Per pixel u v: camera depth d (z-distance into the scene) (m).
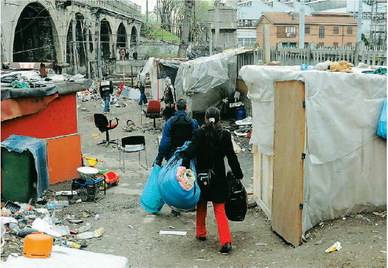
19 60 40.16
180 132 7.98
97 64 50.94
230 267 6.02
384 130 6.66
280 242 6.82
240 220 6.98
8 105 9.44
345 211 6.95
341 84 6.55
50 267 3.32
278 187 7.06
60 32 40.84
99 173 10.28
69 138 10.66
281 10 68.44
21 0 31.97
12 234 6.91
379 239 6.13
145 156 14.02
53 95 10.20
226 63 18.41
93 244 6.98
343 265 5.55
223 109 18.92
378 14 40.25
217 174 6.52
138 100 31.78
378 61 13.93
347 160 6.77
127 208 8.79
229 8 46.84
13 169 8.66
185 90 18.16
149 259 6.40
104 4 56.41
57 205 8.78
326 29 53.50
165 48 59.00
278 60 19.17
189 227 7.71
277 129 7.07
